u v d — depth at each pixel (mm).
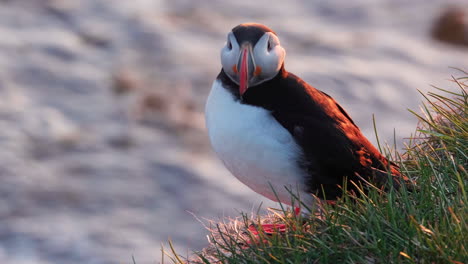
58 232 13938
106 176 16234
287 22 26875
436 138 5191
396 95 20219
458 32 25375
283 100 4410
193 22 25609
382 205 4320
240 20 26719
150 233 14055
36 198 15141
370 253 4020
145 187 15789
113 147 17625
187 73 21422
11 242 13531
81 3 25688
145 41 23484
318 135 4371
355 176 4516
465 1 27797
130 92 20203
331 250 4020
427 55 23672
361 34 25875
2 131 17531
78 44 22828
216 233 5000
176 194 15625
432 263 3775
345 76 20984
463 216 3951
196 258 4824
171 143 18016
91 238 13734
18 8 24781
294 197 4473
